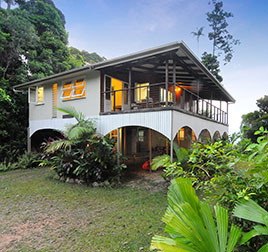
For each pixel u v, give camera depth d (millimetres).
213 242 1436
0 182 6656
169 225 1485
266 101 15555
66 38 21406
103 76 8023
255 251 1811
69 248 2791
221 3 23656
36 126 10492
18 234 3213
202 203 1745
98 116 7711
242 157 1903
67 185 6254
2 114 10656
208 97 13484
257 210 1511
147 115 6176
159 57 6203
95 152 6281
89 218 3787
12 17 13039
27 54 13797
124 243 2885
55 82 9586
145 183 6500
